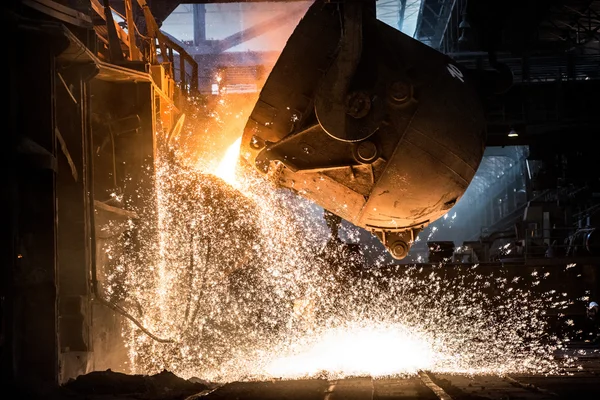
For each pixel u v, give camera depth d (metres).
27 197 6.70
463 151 8.91
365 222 9.41
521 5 23.61
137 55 10.72
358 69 8.52
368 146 8.53
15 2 6.84
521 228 21.80
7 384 6.16
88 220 7.75
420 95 8.63
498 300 17.06
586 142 24.64
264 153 8.93
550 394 6.18
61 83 7.48
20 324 6.55
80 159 7.62
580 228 19.62
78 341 7.34
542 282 17.28
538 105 24.38
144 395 6.27
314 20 8.69
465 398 6.01
